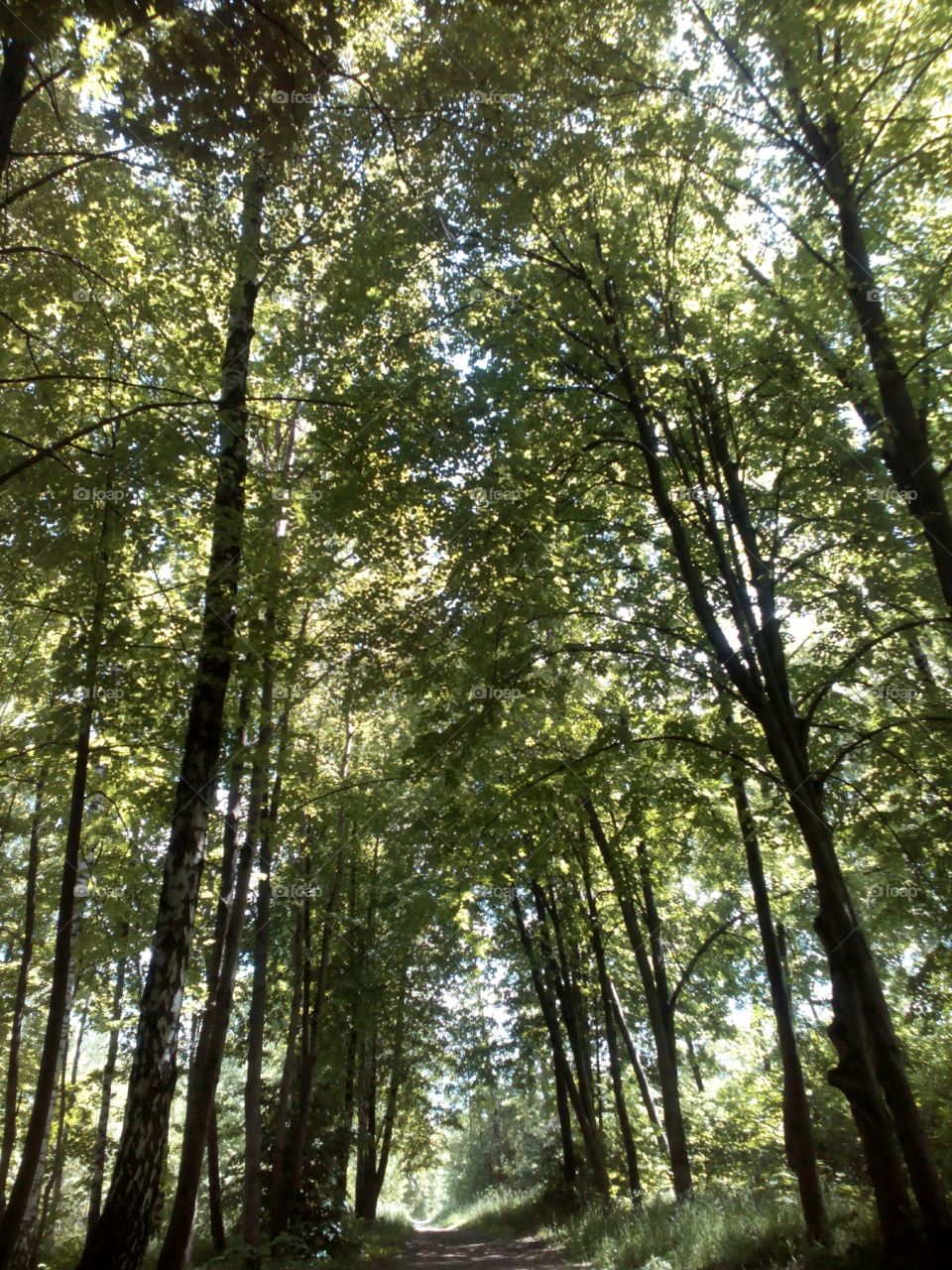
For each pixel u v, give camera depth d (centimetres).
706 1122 2195
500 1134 4297
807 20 846
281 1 739
